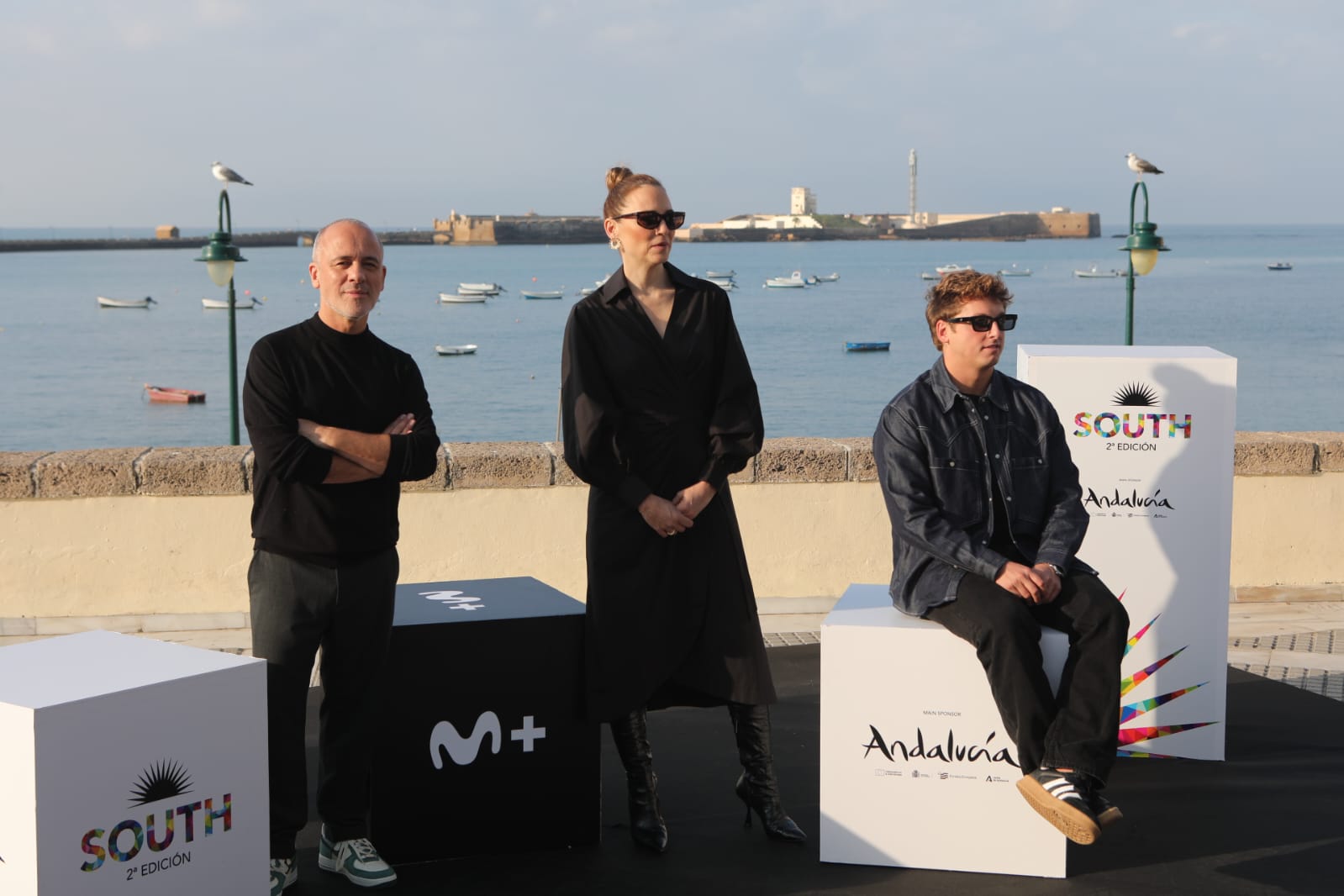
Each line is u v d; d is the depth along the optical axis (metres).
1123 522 4.82
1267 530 6.93
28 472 6.07
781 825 4.04
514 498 6.47
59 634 6.11
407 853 3.86
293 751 3.61
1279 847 3.96
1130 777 4.63
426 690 3.82
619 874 3.79
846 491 6.69
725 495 4.04
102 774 2.91
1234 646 6.19
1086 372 4.79
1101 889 3.67
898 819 3.83
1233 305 101.69
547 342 75.75
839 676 3.81
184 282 158.75
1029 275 154.75
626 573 3.91
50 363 69.81
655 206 3.88
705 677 3.96
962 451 3.96
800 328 83.69
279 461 3.47
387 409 3.68
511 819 3.94
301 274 177.62
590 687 3.91
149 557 6.21
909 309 100.44
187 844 3.10
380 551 3.68
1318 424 47.16
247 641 6.08
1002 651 3.61
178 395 55.97
